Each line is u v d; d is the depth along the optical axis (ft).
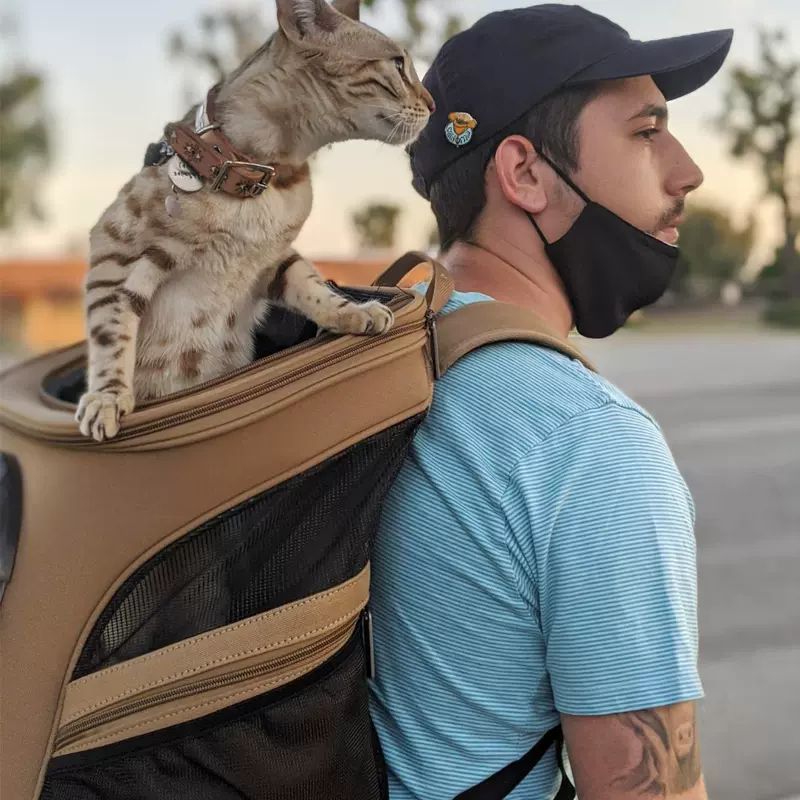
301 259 5.38
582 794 3.90
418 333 4.02
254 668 3.75
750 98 88.12
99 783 3.76
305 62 5.30
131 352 4.97
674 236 5.21
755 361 51.39
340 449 3.78
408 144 5.70
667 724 3.71
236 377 3.79
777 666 13.24
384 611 4.34
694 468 25.20
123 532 3.78
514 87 4.85
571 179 4.90
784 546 18.75
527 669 4.07
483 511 4.00
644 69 4.73
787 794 10.21
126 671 3.74
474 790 4.14
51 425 4.07
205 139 4.95
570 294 5.13
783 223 92.02
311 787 3.88
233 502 3.71
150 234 4.96
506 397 4.11
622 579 3.76
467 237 5.20
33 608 3.92
